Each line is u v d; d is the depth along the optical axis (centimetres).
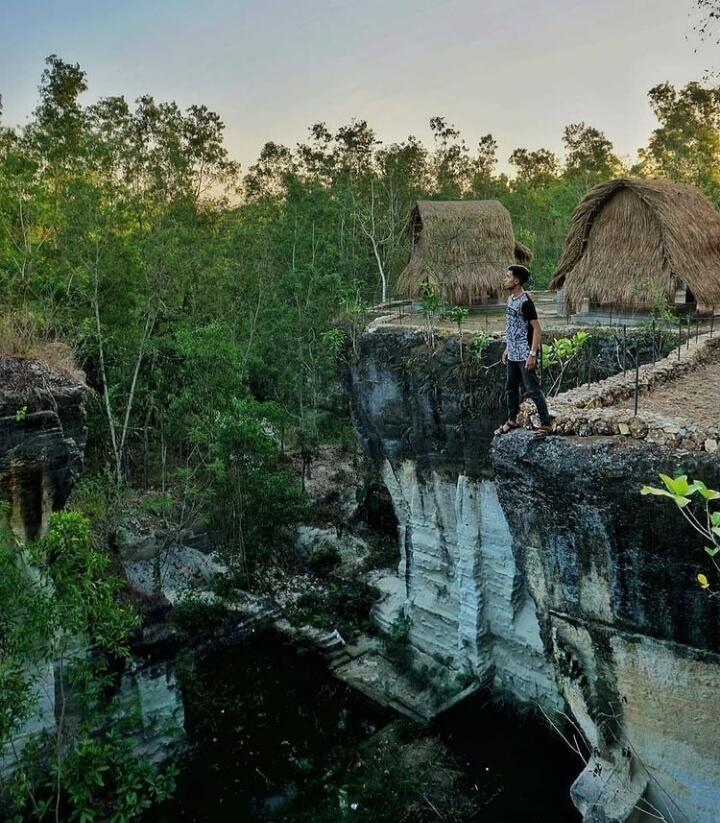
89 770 1166
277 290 3397
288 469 2945
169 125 3566
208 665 2017
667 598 774
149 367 2767
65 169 2739
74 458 1352
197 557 2375
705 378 1186
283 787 1571
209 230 3812
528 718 1733
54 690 1342
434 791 1520
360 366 1981
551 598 891
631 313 1830
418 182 4309
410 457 1906
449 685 1827
